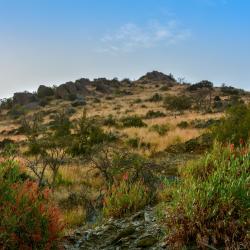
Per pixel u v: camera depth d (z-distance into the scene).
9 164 6.82
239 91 84.38
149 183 9.67
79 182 13.41
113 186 7.88
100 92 96.88
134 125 32.84
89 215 9.26
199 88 92.56
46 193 6.56
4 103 86.12
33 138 21.61
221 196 5.45
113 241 6.09
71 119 57.03
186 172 7.49
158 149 20.33
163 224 5.93
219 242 5.25
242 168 6.26
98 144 19.55
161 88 99.06
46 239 5.61
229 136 14.51
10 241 5.26
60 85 89.06
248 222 5.27
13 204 5.62
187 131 25.72
